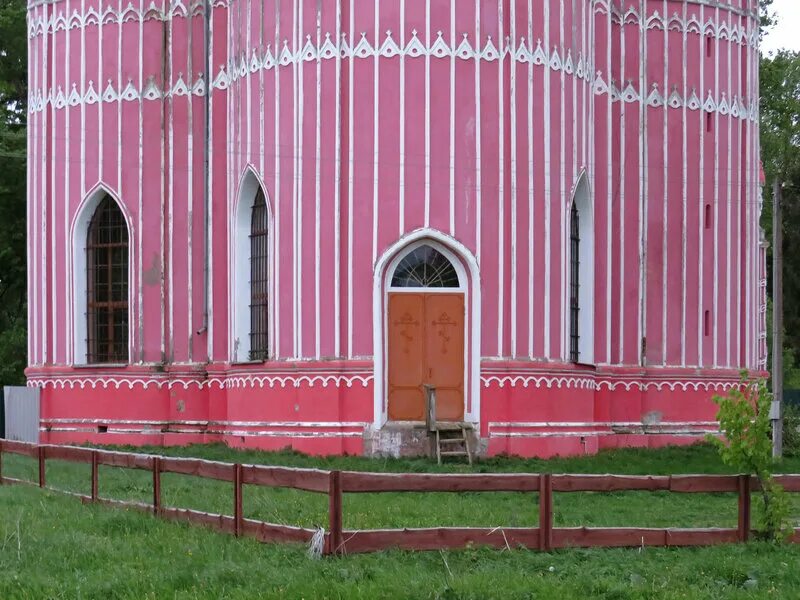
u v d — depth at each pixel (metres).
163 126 32.50
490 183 28.31
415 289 28.31
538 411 28.34
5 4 46.47
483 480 15.06
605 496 22.69
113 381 32.38
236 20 30.59
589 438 29.62
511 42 28.58
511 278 28.31
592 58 30.95
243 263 30.48
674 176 33.38
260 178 29.58
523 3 28.77
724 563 14.55
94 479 19.86
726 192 34.16
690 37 33.78
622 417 32.19
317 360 28.22
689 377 33.00
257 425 29.11
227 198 31.12
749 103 34.94
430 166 28.09
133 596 12.92
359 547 14.73
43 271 33.59
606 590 13.20
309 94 28.64
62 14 33.56
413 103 28.14
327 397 28.05
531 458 27.78
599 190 32.03
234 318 30.50
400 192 28.05
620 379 32.25
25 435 33.91
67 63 33.44
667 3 33.53
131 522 17.25
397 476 14.85
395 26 28.20
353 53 28.33
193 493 21.11
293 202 28.78
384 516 18.47
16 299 47.50
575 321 30.84
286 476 15.39
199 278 32.09
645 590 13.20
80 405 32.72
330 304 28.23
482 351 28.08
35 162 34.03
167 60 32.56
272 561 14.37
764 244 40.22
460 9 28.33
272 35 29.36
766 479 16.05
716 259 33.84
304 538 15.15
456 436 27.72
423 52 28.17
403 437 27.62
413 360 28.23
